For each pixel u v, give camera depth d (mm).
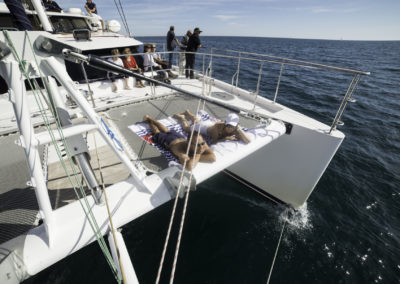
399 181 5371
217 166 2361
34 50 1170
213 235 3766
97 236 1494
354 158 6230
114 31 6465
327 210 4406
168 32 6469
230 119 2795
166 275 3117
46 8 5090
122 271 1306
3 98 3381
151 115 3586
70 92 1392
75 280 2959
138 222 3902
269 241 3721
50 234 1444
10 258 1286
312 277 3211
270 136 3125
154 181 2000
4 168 2334
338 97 11586
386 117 9266
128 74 1411
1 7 4066
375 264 3410
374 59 35000
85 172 1609
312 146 3582
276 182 4367
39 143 1238
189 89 5156
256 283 3111
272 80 15000
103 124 1617
